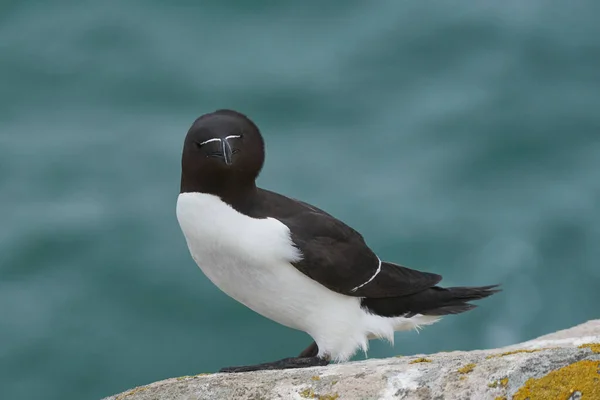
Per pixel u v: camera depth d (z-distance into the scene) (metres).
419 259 17.75
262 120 23.19
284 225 6.15
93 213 19.05
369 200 19.31
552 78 24.47
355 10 27.28
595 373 4.71
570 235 17.97
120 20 26.95
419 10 27.09
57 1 27.70
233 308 16.02
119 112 23.33
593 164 20.48
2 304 16.72
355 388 5.20
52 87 24.62
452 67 25.05
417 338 15.04
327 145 21.64
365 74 24.80
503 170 20.58
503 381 4.88
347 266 6.25
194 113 23.45
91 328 16.06
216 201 6.12
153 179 20.28
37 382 15.20
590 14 26.56
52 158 21.02
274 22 27.12
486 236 18.06
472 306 6.77
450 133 21.91
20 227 18.58
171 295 16.55
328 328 6.32
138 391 5.68
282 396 5.32
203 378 5.68
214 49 25.92
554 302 16.53
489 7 26.98
